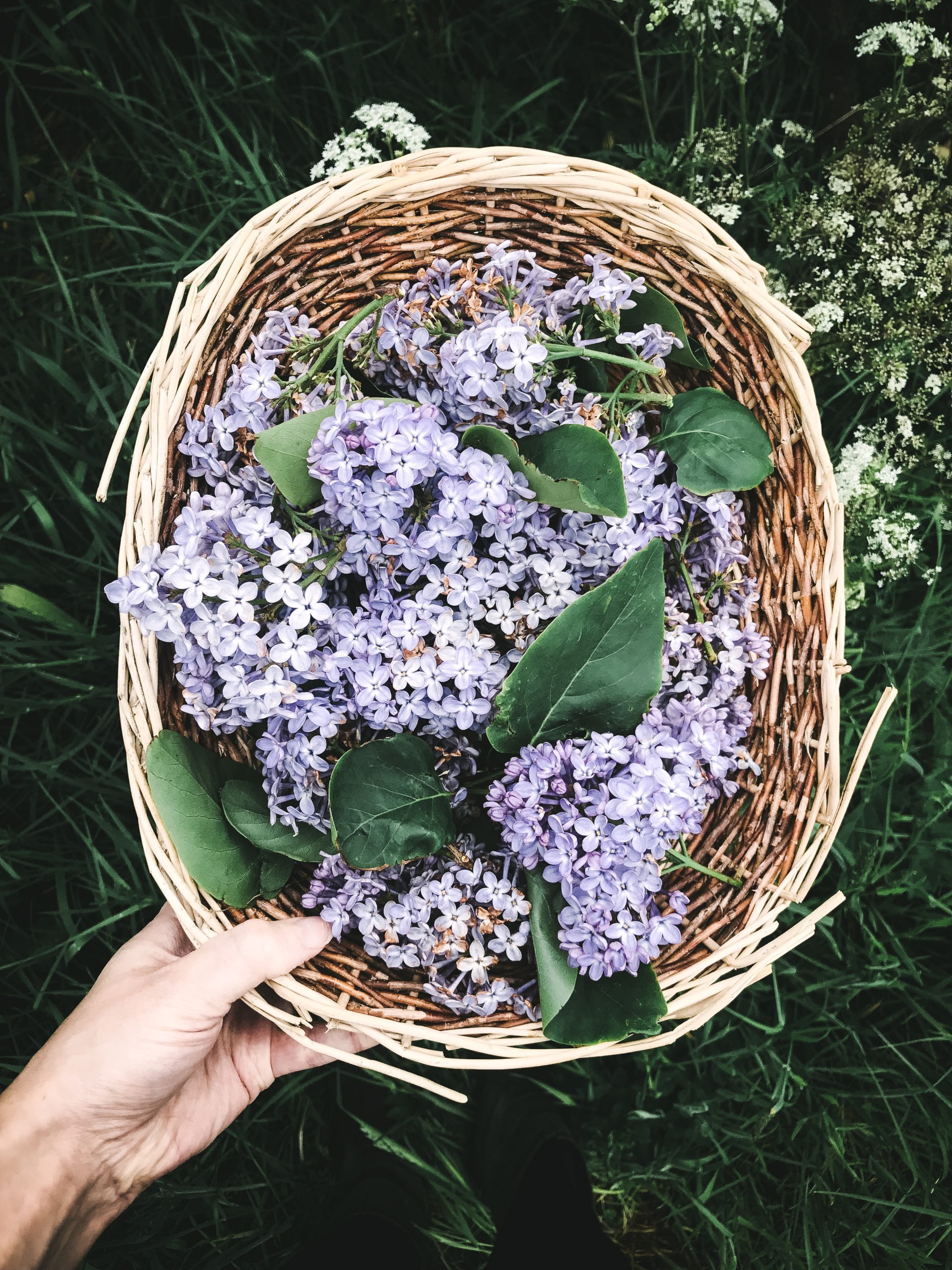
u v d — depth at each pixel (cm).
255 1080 44
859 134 50
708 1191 52
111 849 53
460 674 36
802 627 42
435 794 37
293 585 35
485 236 43
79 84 53
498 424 38
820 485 41
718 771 38
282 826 38
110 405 54
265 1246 54
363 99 56
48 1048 37
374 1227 49
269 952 36
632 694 36
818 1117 52
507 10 56
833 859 54
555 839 33
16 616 50
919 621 50
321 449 34
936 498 51
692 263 42
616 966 34
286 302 42
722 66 51
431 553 36
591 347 42
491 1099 56
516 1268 48
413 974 41
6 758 53
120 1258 51
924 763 53
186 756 38
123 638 38
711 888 41
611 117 58
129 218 52
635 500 38
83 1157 38
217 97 54
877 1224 51
